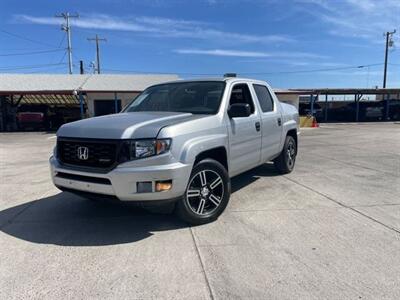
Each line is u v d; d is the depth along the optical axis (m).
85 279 3.26
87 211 5.17
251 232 4.32
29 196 6.13
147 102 5.63
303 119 25.88
